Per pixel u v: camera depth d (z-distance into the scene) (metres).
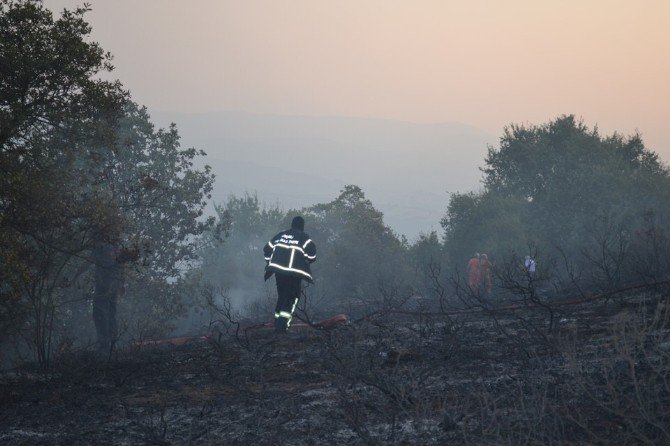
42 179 15.19
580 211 41.94
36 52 14.46
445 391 7.38
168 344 16.95
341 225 37.00
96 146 16.50
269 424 6.75
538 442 5.18
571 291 19.53
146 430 6.55
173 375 10.83
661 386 6.11
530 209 45.72
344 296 28.14
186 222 26.94
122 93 16.20
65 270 20.22
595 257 26.27
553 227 42.19
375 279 33.16
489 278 23.94
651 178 42.72
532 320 13.50
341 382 8.11
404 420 6.36
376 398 7.34
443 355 9.96
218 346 12.49
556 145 50.81
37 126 15.74
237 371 10.51
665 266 19.45
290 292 15.39
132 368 11.60
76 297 21.23
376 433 6.05
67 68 14.66
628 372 6.56
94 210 15.93
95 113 15.86
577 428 5.54
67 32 14.83
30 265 14.24
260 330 17.31
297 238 15.45
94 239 16.17
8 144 14.75
